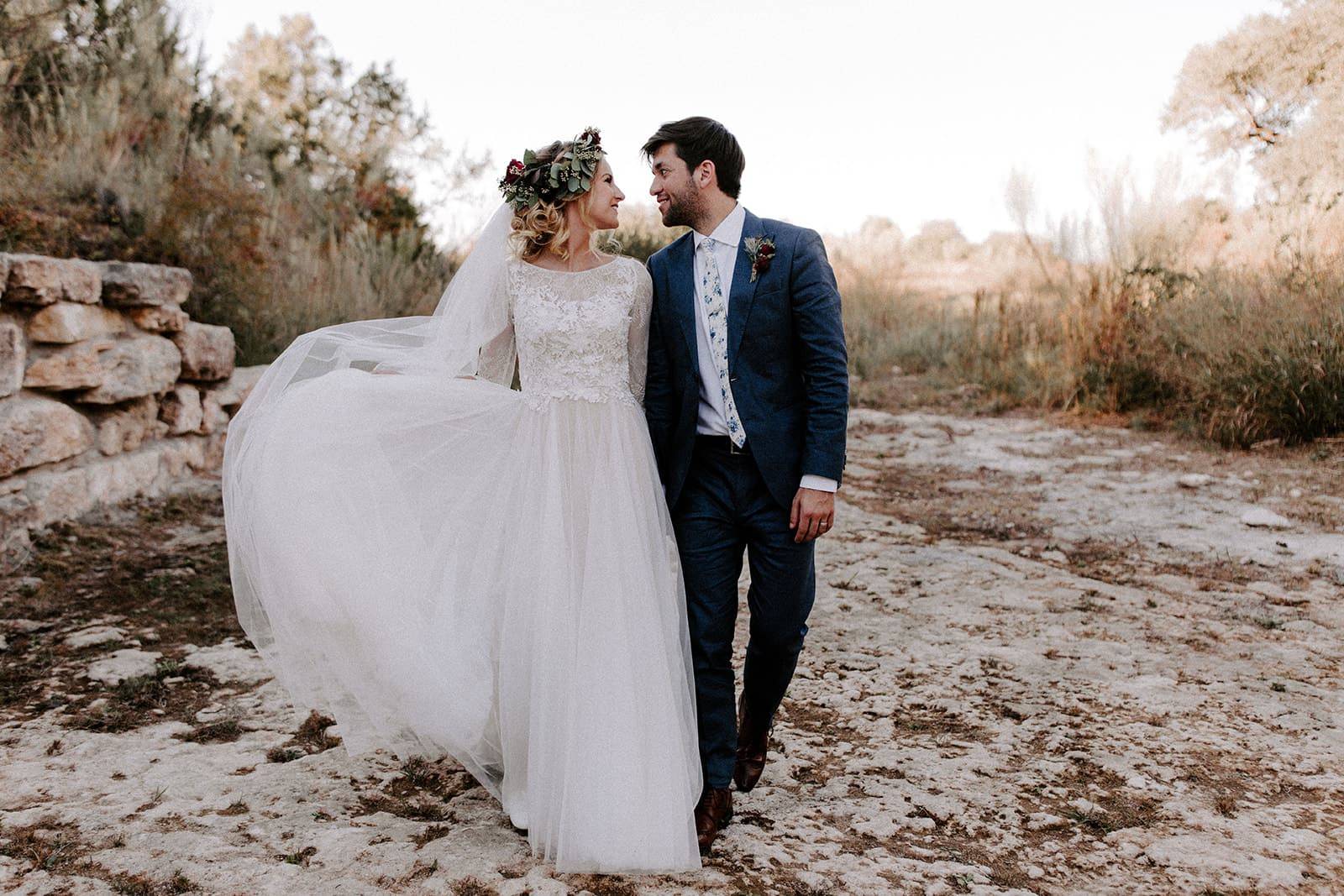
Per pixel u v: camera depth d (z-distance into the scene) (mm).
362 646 2438
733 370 2545
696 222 2602
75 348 5395
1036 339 11023
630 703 2395
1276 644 4098
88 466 5426
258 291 8008
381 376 2670
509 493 2605
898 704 3475
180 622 4203
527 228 2602
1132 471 7301
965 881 2350
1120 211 10133
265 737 3098
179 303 6992
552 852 2398
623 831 2316
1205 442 7957
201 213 7812
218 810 2611
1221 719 3350
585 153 2553
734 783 2811
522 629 2516
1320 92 11055
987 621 4383
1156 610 4527
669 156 2568
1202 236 10273
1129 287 9922
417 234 11523
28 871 2273
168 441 6406
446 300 2703
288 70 12633
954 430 9320
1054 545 5680
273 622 2502
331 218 10781
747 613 4578
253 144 10750
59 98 8211
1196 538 5648
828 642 4105
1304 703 3492
